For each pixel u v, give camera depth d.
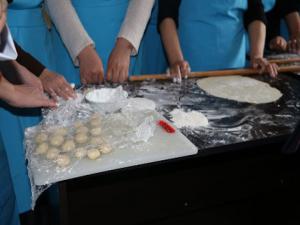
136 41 1.31
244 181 1.13
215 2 1.44
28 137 0.86
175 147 0.81
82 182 0.94
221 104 1.10
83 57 1.25
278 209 1.20
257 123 0.96
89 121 0.92
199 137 0.87
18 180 1.40
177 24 1.51
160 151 0.80
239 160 1.10
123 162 0.75
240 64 1.58
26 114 1.34
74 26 1.28
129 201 1.02
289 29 1.90
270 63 1.45
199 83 1.28
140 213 1.04
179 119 0.96
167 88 1.23
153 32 1.81
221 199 1.12
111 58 1.28
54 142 0.81
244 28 1.60
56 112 0.97
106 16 1.44
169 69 1.35
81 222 0.98
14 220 1.21
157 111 1.03
